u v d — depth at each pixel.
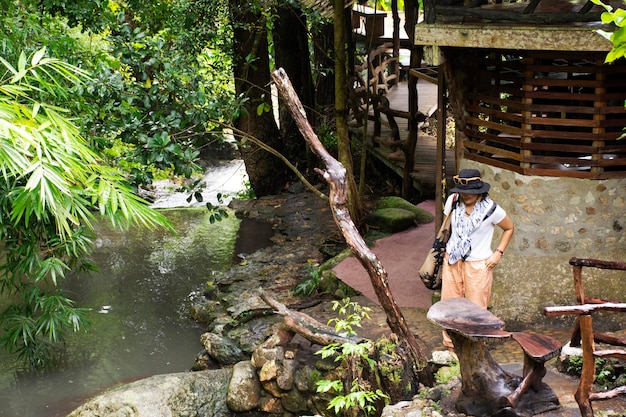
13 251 7.08
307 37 14.74
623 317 6.91
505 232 6.11
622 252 6.91
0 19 7.95
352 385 5.78
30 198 5.31
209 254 11.28
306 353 6.79
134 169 8.53
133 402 6.31
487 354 4.83
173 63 8.86
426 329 7.32
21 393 7.53
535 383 4.71
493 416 4.69
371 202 12.27
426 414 4.92
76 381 7.75
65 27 11.98
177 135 9.10
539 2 6.66
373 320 7.68
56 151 5.05
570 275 6.96
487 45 6.34
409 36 11.45
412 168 11.72
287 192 14.11
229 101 9.50
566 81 6.55
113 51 8.70
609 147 6.66
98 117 8.29
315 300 8.65
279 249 11.03
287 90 6.07
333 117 16.03
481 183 6.02
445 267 6.23
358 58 16.64
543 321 7.04
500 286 7.09
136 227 12.50
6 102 5.25
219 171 17.45
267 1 11.73
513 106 6.81
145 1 11.47
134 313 9.33
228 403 6.61
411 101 11.55
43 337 8.72
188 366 8.05
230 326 8.10
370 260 6.00
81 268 8.08
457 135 7.44
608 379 5.30
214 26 11.66
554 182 6.80
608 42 6.02
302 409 6.50
